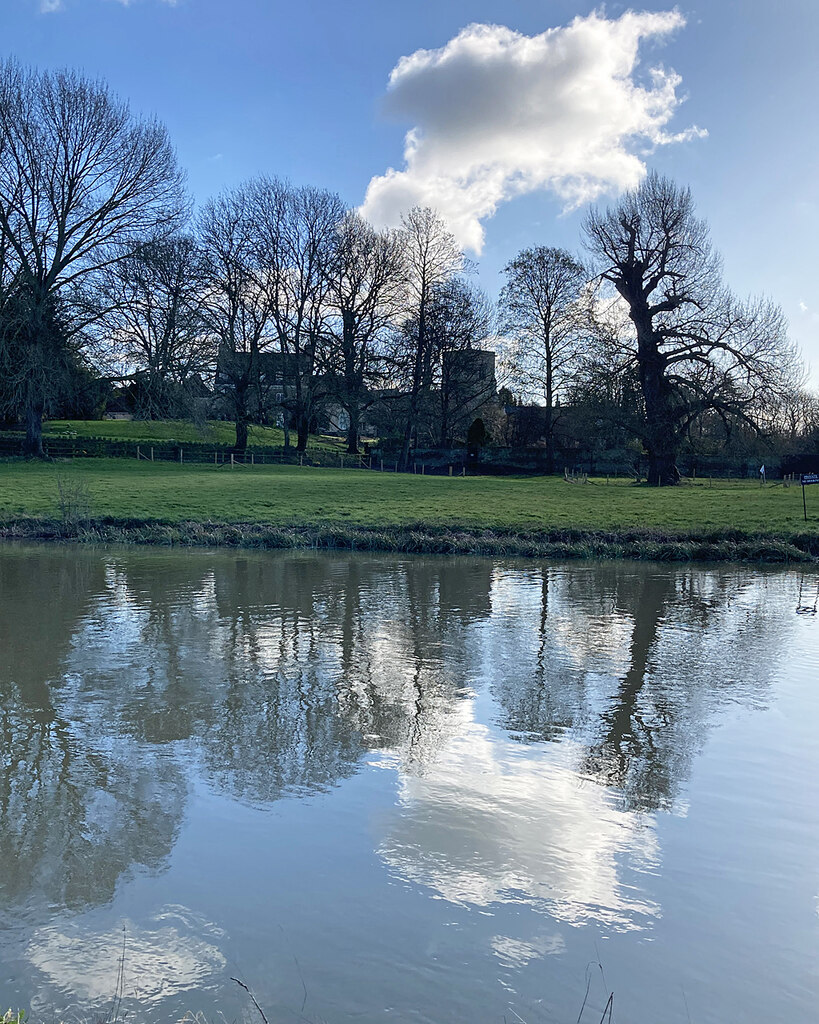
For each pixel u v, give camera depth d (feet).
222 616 38.32
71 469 127.95
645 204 144.05
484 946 12.71
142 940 12.73
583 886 14.62
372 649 32.42
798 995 11.76
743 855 15.92
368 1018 10.95
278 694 25.96
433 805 17.89
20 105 128.06
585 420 147.95
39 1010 11.05
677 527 76.89
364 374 174.81
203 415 143.95
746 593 48.44
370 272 176.45
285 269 168.76
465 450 195.62
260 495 97.30
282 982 11.72
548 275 184.96
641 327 141.18
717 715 24.70
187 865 15.05
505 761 20.67
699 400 133.80
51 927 13.08
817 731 23.25
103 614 38.22
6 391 132.16
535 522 79.51
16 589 45.16
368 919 13.35
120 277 132.26
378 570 56.34
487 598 45.27
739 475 175.32
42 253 133.28
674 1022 11.10
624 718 24.25
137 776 19.16
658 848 16.15
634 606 43.50
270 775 19.39
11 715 23.39
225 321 162.81
